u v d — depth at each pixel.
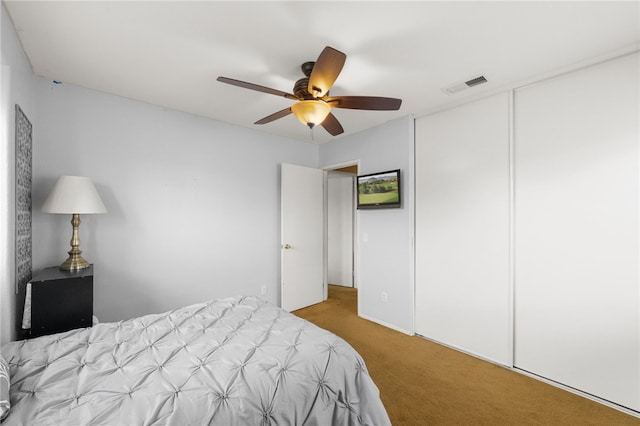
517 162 2.41
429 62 2.10
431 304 3.00
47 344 1.45
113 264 2.66
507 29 1.73
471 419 1.82
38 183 2.30
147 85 2.48
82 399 1.06
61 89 2.40
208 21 1.67
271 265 3.88
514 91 2.43
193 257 3.16
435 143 2.98
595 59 2.01
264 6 1.55
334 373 1.39
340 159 4.06
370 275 3.57
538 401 2.00
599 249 2.01
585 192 2.07
